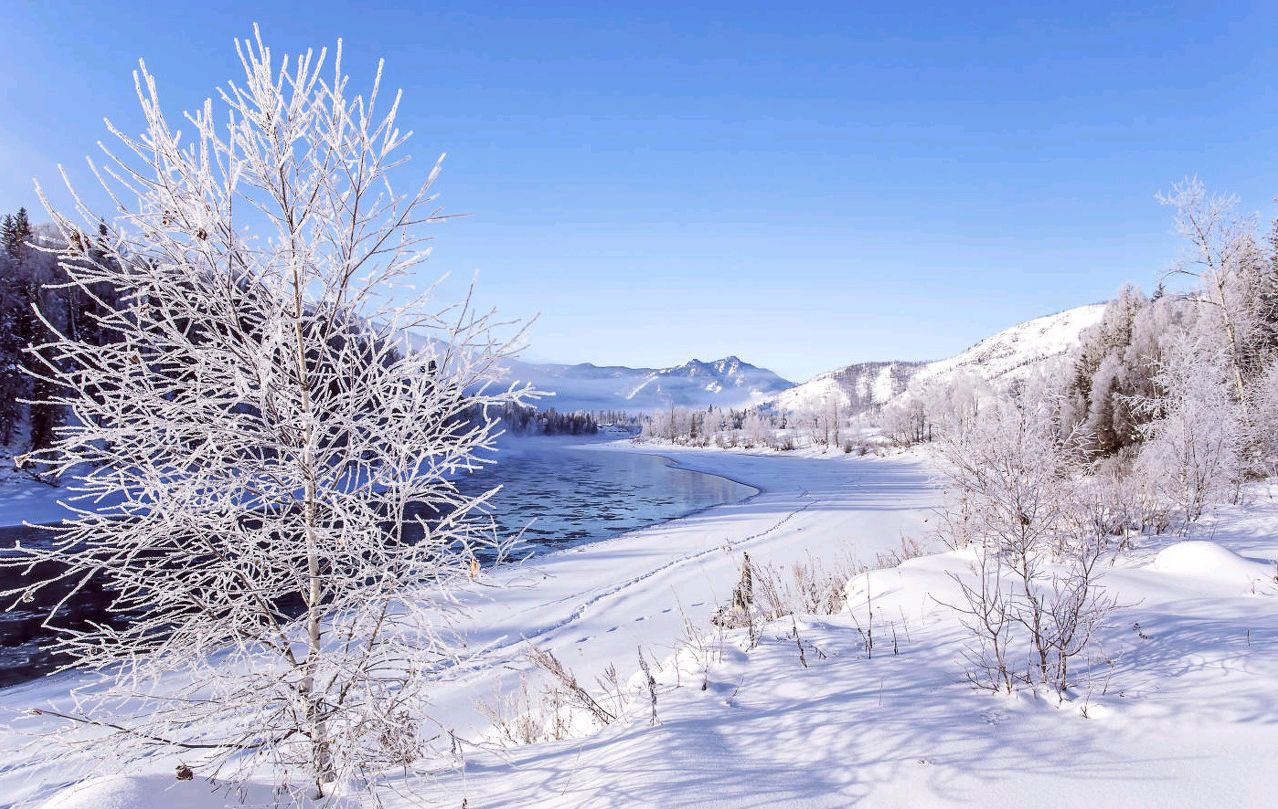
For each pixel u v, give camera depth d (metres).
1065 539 7.35
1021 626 5.09
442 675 3.91
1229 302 18.78
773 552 19.14
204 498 3.62
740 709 4.18
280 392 3.63
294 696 3.61
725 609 8.05
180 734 3.58
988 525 6.41
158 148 3.42
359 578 3.75
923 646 5.01
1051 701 3.77
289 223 3.82
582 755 3.94
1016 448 6.18
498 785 3.76
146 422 3.50
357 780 3.95
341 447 3.88
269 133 3.69
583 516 32.12
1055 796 2.85
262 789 3.81
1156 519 10.29
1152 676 3.89
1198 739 3.15
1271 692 3.42
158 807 3.23
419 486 3.91
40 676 10.57
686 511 34.19
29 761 5.79
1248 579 6.05
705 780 3.20
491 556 20.34
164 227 3.41
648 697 4.80
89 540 3.39
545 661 5.66
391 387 4.03
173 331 3.46
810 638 5.59
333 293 3.95
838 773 3.20
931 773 3.11
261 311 3.80
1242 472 12.78
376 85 3.79
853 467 66.12
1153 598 5.60
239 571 3.69
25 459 3.18
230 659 3.76
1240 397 16.69
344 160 3.79
